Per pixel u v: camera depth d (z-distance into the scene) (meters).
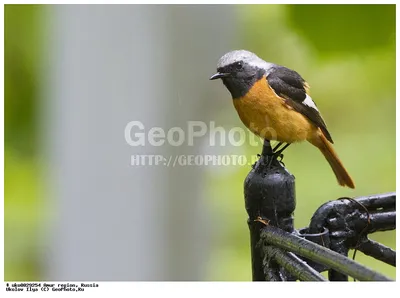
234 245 12.75
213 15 11.29
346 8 11.38
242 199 12.49
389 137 13.69
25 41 12.21
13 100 12.62
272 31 12.29
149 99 11.05
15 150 12.93
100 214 11.15
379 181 13.62
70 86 11.12
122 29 11.00
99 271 11.20
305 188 13.46
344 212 5.51
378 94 13.38
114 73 10.98
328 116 13.67
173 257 11.43
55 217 11.34
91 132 11.09
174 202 11.29
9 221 12.82
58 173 11.24
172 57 11.16
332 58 12.23
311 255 4.45
